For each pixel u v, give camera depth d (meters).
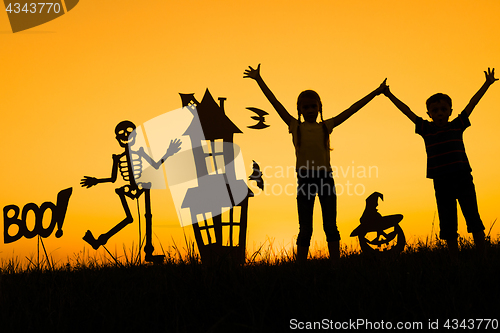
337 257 3.71
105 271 3.21
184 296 2.45
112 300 2.39
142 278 2.99
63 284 2.96
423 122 4.08
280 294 2.38
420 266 2.87
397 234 4.06
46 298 2.55
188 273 2.93
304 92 4.15
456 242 3.79
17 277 3.21
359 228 4.14
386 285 2.41
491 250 3.61
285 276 2.63
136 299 2.37
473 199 3.77
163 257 4.38
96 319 2.20
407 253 3.88
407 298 2.22
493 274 2.52
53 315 2.27
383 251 3.95
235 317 2.16
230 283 2.58
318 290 2.40
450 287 2.27
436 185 3.94
